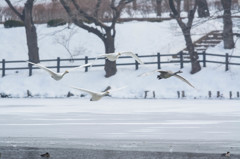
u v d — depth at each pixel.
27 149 22.67
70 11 56.03
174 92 51.25
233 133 26.19
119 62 59.34
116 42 63.09
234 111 36.00
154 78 53.44
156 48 61.69
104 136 25.58
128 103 43.88
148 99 48.91
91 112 36.03
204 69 53.53
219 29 62.62
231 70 53.12
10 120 31.64
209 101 45.41
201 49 59.06
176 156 21.17
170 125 29.02
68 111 36.88
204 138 24.86
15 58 62.88
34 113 35.56
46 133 26.56
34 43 59.81
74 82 55.47
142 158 20.83
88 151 22.20
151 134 26.05
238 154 21.48
